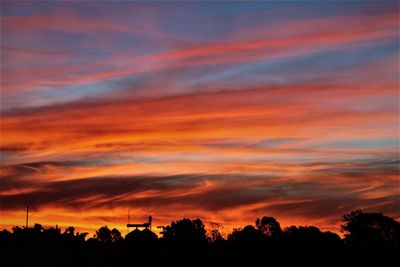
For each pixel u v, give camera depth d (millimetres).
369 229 106750
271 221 114750
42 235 108125
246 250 100125
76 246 104812
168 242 103688
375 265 101062
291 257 99188
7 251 97938
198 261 99562
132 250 102312
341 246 102875
